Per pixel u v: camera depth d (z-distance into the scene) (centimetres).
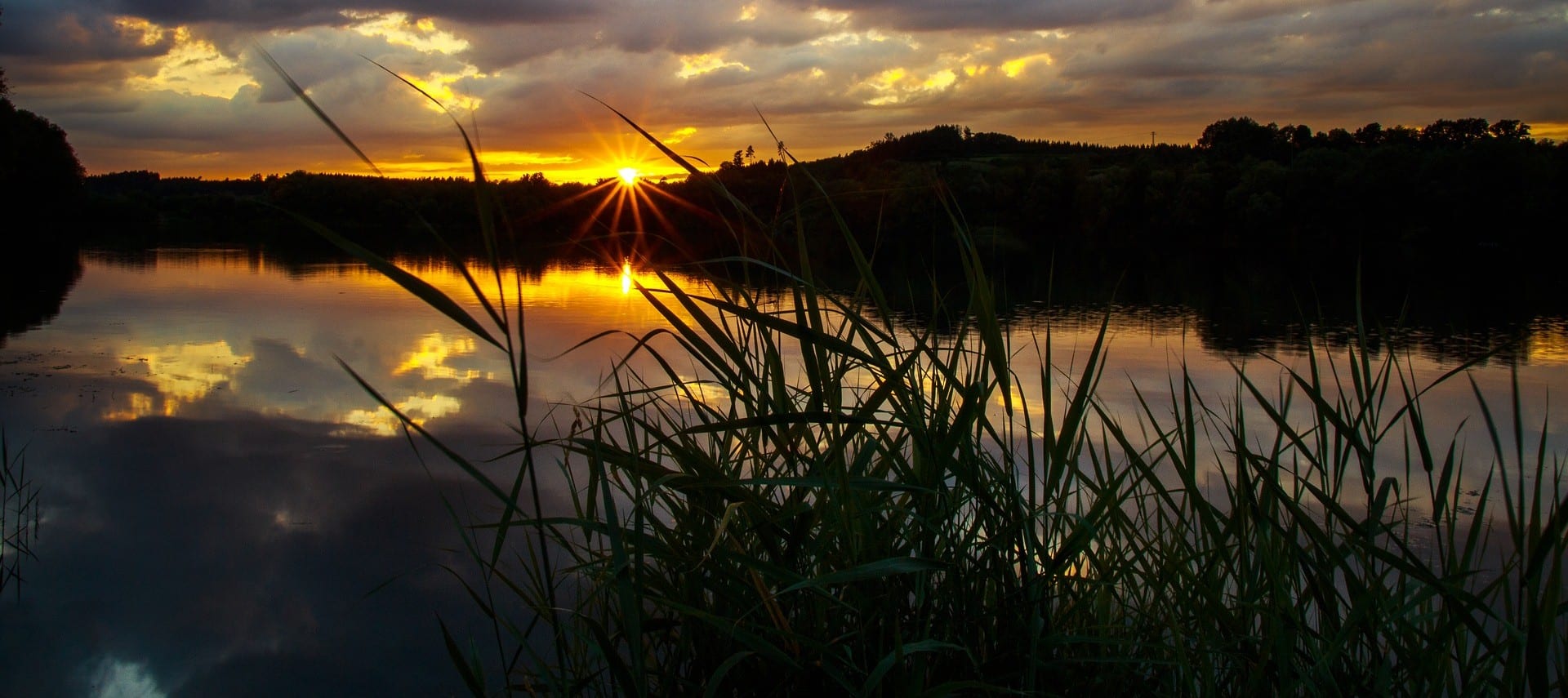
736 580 112
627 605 94
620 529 104
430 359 1209
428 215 4150
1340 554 125
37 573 522
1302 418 698
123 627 455
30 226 5062
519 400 96
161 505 634
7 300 1911
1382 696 114
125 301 1934
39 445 784
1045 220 3972
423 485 651
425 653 414
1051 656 121
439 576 499
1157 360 1248
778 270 117
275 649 428
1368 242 3578
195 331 1491
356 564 520
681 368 531
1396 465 542
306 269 2911
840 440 109
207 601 481
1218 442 493
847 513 109
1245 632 127
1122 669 129
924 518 116
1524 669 107
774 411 123
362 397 964
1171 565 134
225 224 5906
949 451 115
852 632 112
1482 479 496
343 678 392
